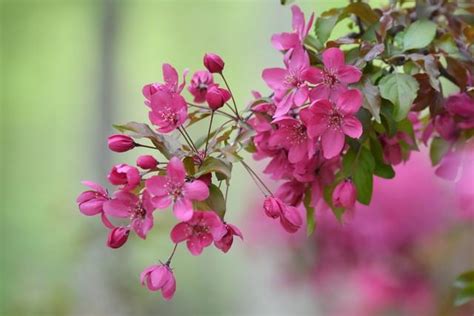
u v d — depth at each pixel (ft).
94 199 7.55
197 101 8.89
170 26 59.11
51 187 57.16
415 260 19.01
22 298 24.45
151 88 8.02
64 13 54.90
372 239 19.26
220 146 7.80
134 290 24.22
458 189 9.98
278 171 8.39
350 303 21.30
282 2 8.75
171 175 7.02
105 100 38.83
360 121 7.93
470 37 8.67
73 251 24.41
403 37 8.35
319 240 20.44
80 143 56.59
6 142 58.13
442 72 8.78
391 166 8.73
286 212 7.60
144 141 23.36
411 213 19.03
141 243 21.98
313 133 7.58
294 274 21.29
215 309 42.73
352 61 8.16
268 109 8.27
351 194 8.16
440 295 17.94
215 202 7.29
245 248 23.29
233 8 58.08
